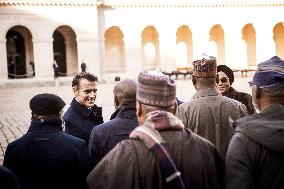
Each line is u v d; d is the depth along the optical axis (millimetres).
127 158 2965
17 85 41594
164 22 49719
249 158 3197
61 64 49188
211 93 4797
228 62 52188
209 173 3078
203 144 3178
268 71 3404
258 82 3443
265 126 3188
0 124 18688
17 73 47594
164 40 49844
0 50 43531
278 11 52938
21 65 47688
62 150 4340
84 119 6074
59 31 48750
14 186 3379
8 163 4414
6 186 3342
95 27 47188
